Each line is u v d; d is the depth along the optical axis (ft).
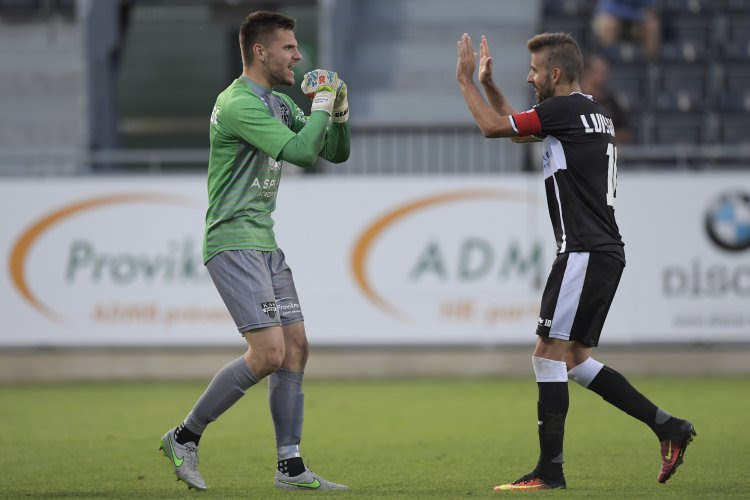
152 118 237.86
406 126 148.97
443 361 145.18
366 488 62.39
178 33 238.68
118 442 89.40
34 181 141.08
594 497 55.31
